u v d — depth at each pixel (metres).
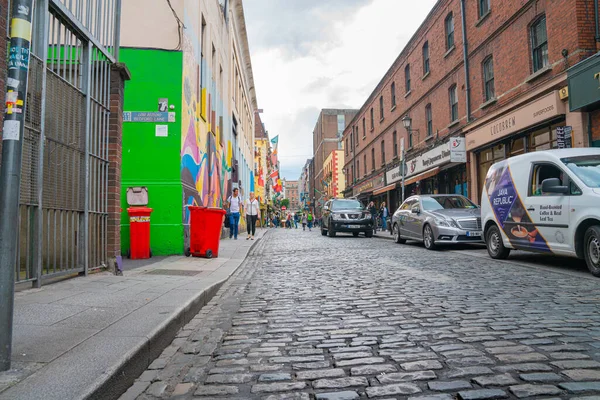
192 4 11.41
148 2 10.33
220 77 17.38
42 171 5.04
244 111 29.83
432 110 21.02
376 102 31.41
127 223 9.97
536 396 2.58
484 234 9.92
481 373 2.94
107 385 2.62
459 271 7.73
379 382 2.87
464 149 17.59
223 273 7.50
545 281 6.47
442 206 12.88
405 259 9.87
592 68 10.12
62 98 5.48
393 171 26.73
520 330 3.92
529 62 13.20
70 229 5.81
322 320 4.56
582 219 6.93
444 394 2.66
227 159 19.53
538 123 12.64
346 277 7.46
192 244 10.04
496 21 15.02
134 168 10.10
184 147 10.53
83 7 6.16
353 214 19.84
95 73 6.42
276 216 52.62
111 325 3.75
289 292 6.26
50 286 5.35
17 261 4.75
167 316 4.07
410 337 3.83
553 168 7.81
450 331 3.97
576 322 4.15
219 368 3.26
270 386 2.88
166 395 2.81
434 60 20.56
